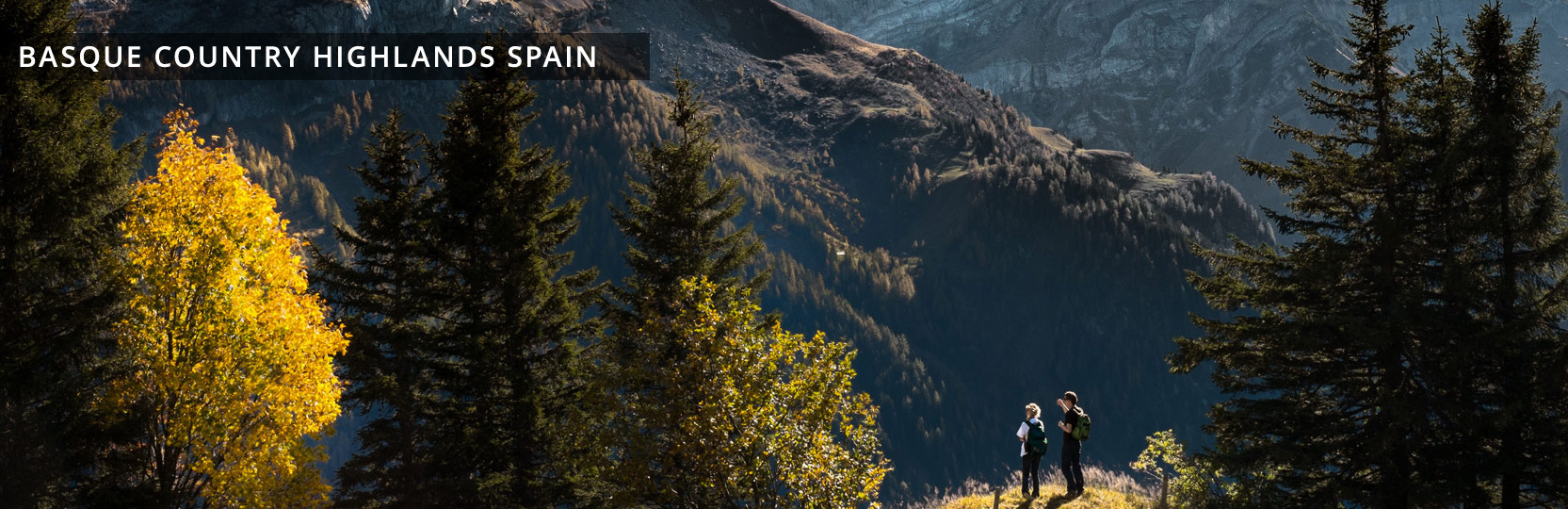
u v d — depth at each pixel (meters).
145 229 18.94
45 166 19.11
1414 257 19.23
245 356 18.52
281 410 18.81
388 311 23.52
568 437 22.02
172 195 18.81
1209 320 21.33
